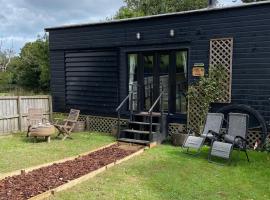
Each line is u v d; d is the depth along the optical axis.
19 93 23.11
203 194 5.36
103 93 11.38
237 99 8.70
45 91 25.12
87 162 7.21
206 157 7.69
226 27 8.71
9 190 5.33
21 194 5.16
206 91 8.86
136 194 5.31
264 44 8.19
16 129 11.16
